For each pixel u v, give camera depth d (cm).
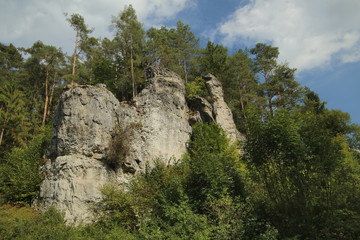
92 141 1820
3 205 1698
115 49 3397
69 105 1916
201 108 2808
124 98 3167
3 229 1134
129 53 3344
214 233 1103
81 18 3228
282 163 1152
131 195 1468
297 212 1070
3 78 3416
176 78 2859
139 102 2442
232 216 1171
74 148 1800
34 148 2197
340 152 1120
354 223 983
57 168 1733
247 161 1255
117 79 3306
